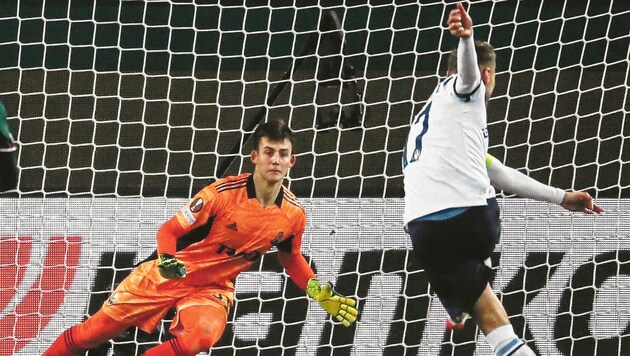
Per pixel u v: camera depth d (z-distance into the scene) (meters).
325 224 23.67
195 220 19.03
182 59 23.53
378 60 23.80
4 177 15.09
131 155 23.59
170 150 23.64
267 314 23.59
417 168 16.36
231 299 20.33
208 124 23.70
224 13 23.55
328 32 21.97
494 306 16.20
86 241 23.39
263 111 22.83
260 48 23.70
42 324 23.11
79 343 20.16
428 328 23.70
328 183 23.84
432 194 16.12
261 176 19.22
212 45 23.56
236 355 23.45
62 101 23.39
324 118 23.00
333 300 19.59
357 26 23.73
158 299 19.89
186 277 19.77
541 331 23.75
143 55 23.50
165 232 18.94
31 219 23.30
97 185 23.56
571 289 23.06
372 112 23.81
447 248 16.11
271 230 19.55
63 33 23.28
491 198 16.27
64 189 23.48
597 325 23.83
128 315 19.98
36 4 23.27
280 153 19.06
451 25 15.00
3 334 22.97
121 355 23.06
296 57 22.67
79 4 23.34
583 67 23.34
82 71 23.23
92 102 23.45
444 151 16.11
